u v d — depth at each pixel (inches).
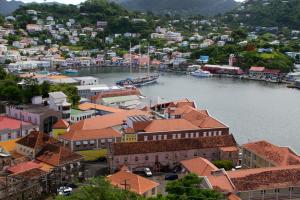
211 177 4618.6
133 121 7027.6
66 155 5590.6
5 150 6097.4
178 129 6909.5
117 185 4274.1
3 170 5374.0
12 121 7278.5
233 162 6294.3
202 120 7347.4
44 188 5137.8
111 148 5974.4
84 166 5831.7
